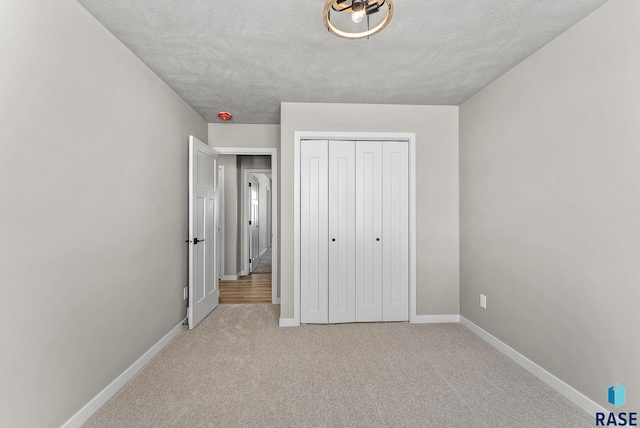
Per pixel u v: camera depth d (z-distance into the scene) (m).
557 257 1.95
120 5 1.64
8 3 1.23
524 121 2.25
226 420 1.68
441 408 1.78
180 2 1.62
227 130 3.85
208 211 3.46
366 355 2.45
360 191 3.20
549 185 2.02
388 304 3.21
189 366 2.27
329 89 2.80
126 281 2.07
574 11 1.69
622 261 1.55
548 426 1.63
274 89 2.80
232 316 3.40
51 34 1.44
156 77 2.49
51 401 1.47
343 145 3.19
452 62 2.30
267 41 2.01
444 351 2.51
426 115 3.20
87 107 1.69
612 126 1.60
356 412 1.75
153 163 2.44
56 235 1.49
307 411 1.75
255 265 6.67
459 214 3.20
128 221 2.10
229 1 1.62
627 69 1.52
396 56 2.21
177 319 2.90
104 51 1.83
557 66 1.95
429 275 3.19
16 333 1.29
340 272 3.18
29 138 1.33
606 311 1.64
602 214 1.66
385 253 3.20
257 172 5.79
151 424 1.65
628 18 1.51
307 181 3.17
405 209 3.22
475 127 2.90
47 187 1.43
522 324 2.28
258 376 2.13
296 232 3.13
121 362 2.01
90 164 1.72
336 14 1.73
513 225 2.37
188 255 3.11
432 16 1.75
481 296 2.81
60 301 1.52
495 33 1.92
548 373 2.02
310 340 2.74
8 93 1.24
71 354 1.59
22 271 1.32
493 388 1.98
